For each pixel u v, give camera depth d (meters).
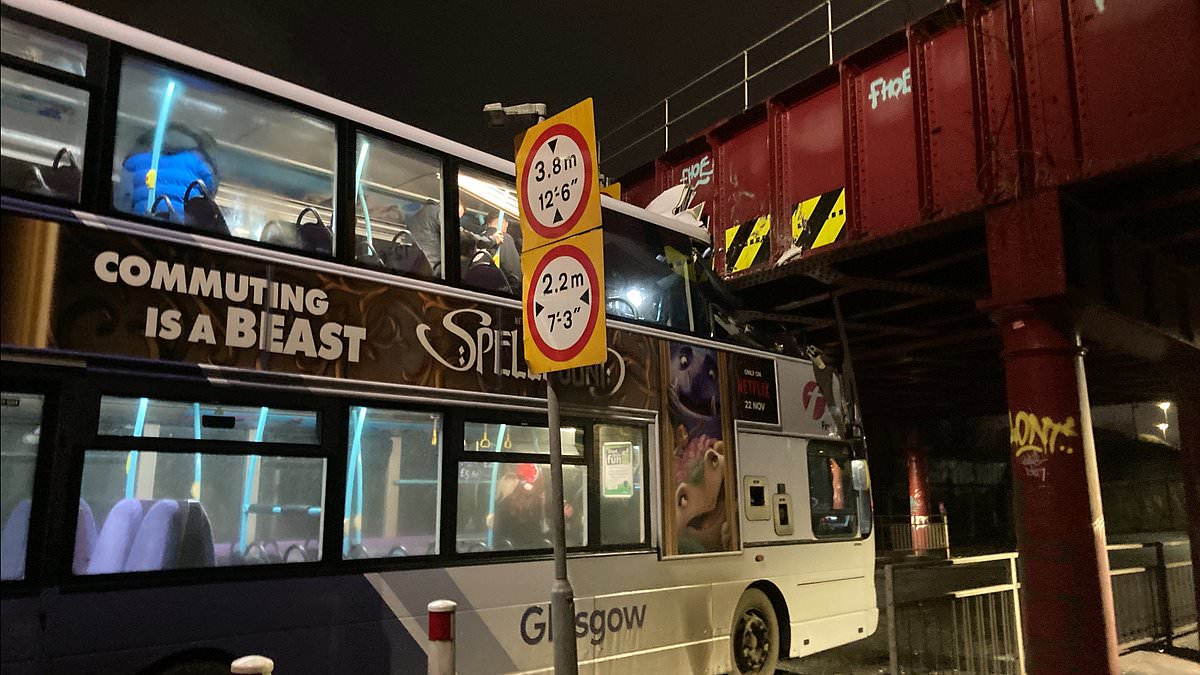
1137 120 8.09
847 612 9.20
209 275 4.65
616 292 7.36
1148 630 10.01
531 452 6.27
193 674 4.38
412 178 6.10
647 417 7.24
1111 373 19.72
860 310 14.45
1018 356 8.70
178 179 4.86
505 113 6.31
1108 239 9.75
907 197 10.15
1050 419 8.34
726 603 7.64
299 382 4.93
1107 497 36.00
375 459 5.35
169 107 4.79
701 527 7.55
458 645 5.55
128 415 4.37
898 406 26.56
